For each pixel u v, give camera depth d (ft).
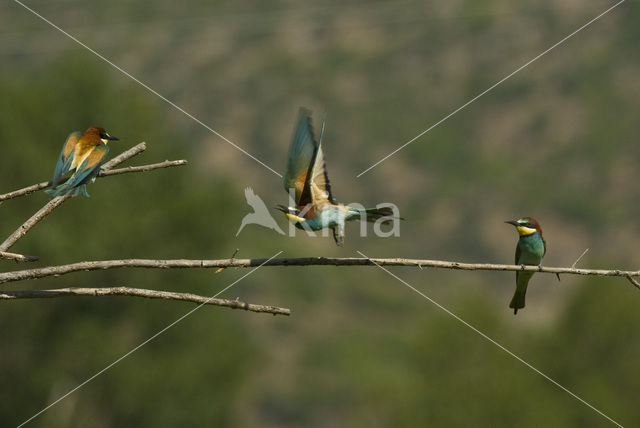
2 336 62.69
